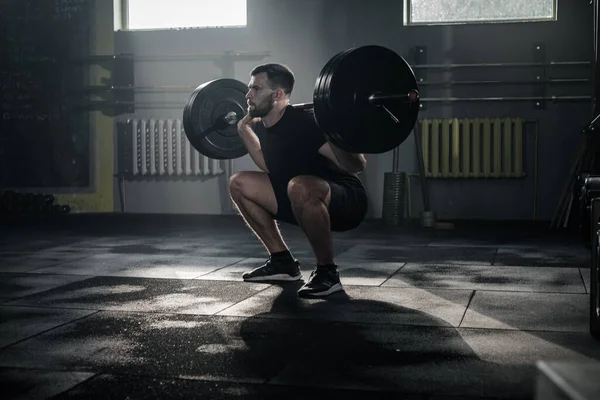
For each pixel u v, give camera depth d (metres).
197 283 2.97
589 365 0.65
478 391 1.57
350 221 2.74
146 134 6.53
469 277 3.10
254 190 2.87
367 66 2.51
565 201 5.48
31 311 2.44
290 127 2.71
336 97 2.49
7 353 1.91
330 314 2.35
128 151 6.64
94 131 6.73
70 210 6.78
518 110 5.99
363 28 6.21
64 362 1.82
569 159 5.95
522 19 6.03
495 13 6.07
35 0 6.76
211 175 6.57
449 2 6.14
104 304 2.54
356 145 2.55
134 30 6.63
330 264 2.70
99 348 1.95
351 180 2.76
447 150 5.97
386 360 1.81
